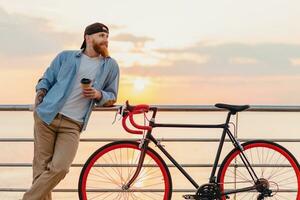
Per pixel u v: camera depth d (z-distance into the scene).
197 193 5.99
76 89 5.75
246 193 6.10
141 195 6.01
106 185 6.03
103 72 5.79
